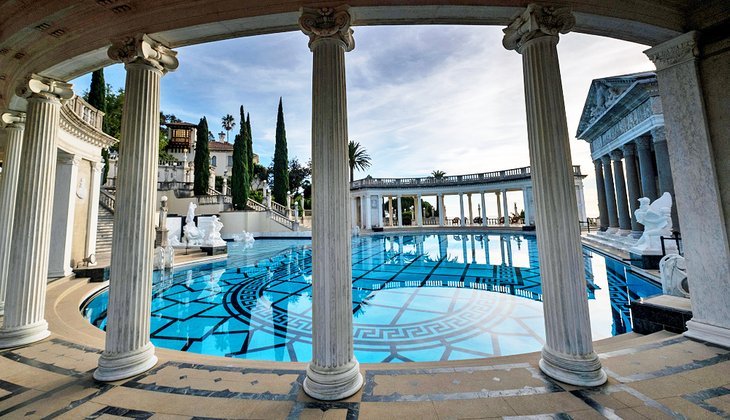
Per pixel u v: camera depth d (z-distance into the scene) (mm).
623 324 5504
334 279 2984
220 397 2809
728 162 3855
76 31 3887
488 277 9914
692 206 4066
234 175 28047
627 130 14109
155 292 8586
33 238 4359
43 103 4520
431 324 5695
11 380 3178
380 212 34906
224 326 5895
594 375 2891
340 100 3186
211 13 3436
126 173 3443
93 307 7129
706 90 4027
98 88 18812
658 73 4395
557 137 3219
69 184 8812
